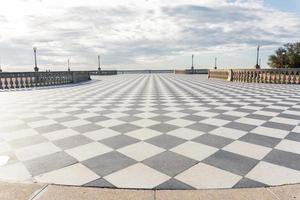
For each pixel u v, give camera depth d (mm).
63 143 3953
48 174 2814
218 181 2615
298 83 15859
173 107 7293
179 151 3549
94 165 3072
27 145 3865
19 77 14938
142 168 2971
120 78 27031
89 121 5520
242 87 14023
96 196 2307
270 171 2854
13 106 7750
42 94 11320
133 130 4707
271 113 6262
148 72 53156
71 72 19344
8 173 2848
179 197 2283
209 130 4668
